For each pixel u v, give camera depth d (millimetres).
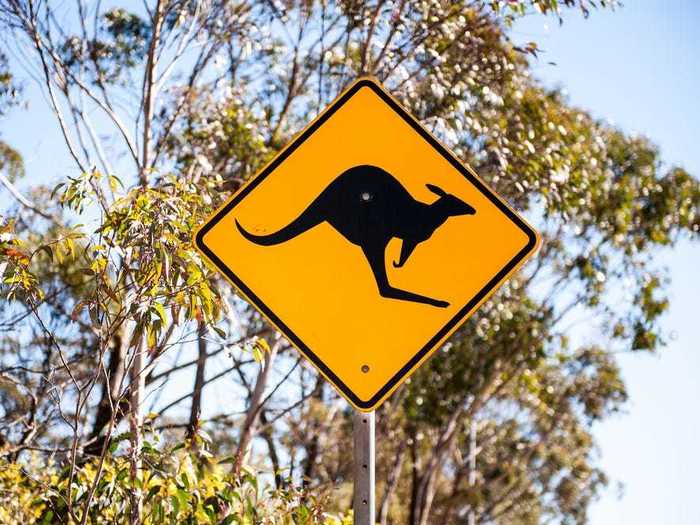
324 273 3740
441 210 3791
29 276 5695
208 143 11609
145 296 5410
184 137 11641
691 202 18094
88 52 11430
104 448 5402
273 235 3762
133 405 6188
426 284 3732
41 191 11008
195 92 11875
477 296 3729
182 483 5789
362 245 3750
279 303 3709
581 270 17812
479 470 26234
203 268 5582
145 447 5824
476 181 3816
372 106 3861
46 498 5938
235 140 11805
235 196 3789
